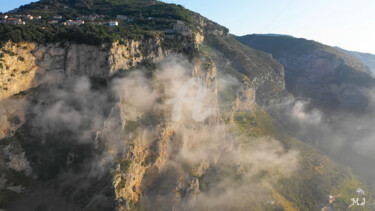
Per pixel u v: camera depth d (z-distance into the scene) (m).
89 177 76.06
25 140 81.44
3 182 73.06
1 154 76.31
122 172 75.94
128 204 75.12
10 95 80.81
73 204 73.94
